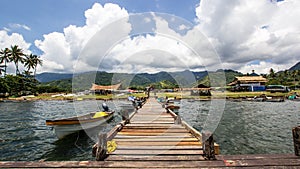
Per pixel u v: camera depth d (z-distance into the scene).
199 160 2.81
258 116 12.67
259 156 2.85
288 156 2.82
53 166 2.57
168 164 2.67
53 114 14.98
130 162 2.76
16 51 43.12
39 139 7.14
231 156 2.88
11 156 5.45
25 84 42.41
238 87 38.62
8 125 10.16
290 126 9.37
